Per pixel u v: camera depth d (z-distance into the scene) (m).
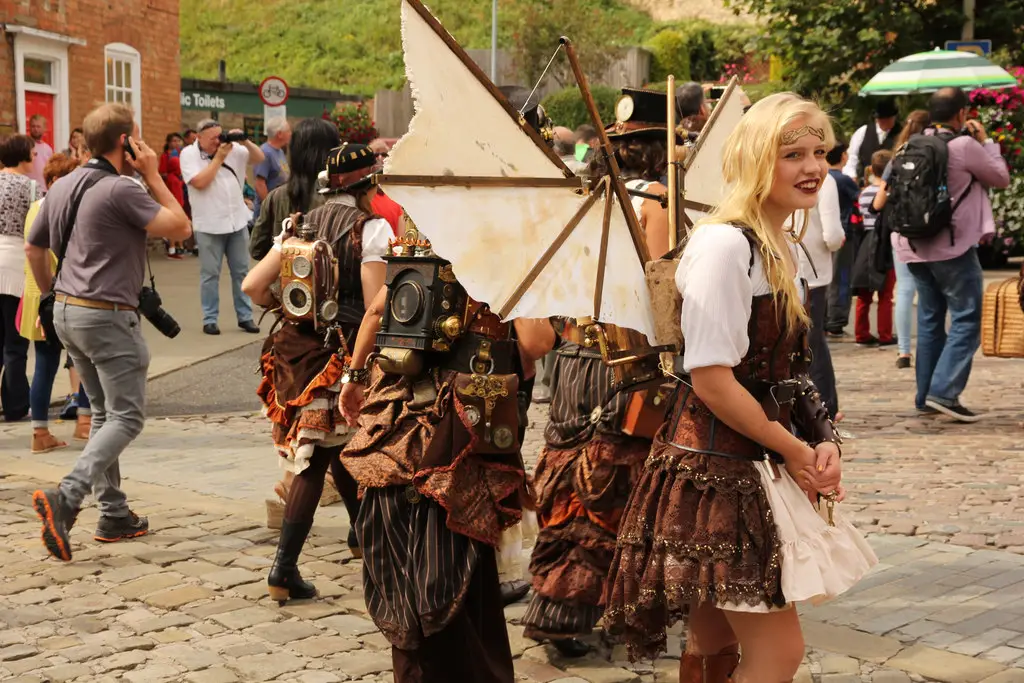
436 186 3.21
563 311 3.41
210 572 5.72
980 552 5.90
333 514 6.80
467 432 3.83
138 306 6.24
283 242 5.36
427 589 3.77
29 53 20.28
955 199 8.99
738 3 27.97
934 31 26.52
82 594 5.43
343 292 5.31
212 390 11.08
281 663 4.62
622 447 4.44
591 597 4.48
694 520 3.11
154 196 6.23
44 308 8.27
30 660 4.64
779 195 3.17
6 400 9.84
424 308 3.81
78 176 6.13
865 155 15.27
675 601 3.08
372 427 3.95
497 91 3.29
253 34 47.47
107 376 6.09
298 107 35.62
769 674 3.16
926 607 5.11
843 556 3.20
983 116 18.64
